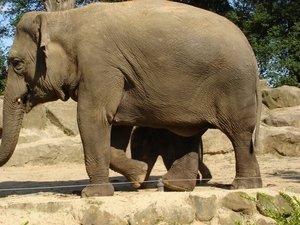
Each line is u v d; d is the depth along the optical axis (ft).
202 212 20.83
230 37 21.98
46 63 21.80
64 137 42.60
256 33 86.28
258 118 22.67
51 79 21.97
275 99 53.83
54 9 46.70
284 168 34.01
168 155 24.67
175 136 23.47
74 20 22.00
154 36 21.52
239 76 21.80
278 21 86.38
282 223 15.57
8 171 34.63
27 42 22.45
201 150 26.66
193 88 21.86
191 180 23.08
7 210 19.75
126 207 20.08
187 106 22.07
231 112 21.98
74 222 19.65
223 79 21.80
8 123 22.98
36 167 36.88
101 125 21.49
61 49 21.90
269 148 41.47
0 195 23.98
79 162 38.68
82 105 21.44
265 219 20.68
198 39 21.59
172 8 22.30
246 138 22.30
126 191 23.77
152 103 22.02
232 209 21.07
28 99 23.09
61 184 27.89
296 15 86.17
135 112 22.39
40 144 37.96
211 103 22.15
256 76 22.49
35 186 27.09
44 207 19.97
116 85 21.61
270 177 28.91
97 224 19.61
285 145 41.37
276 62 74.90
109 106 21.54
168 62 21.54
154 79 21.72
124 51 21.57
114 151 23.53
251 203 20.92
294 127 44.68
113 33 21.56
